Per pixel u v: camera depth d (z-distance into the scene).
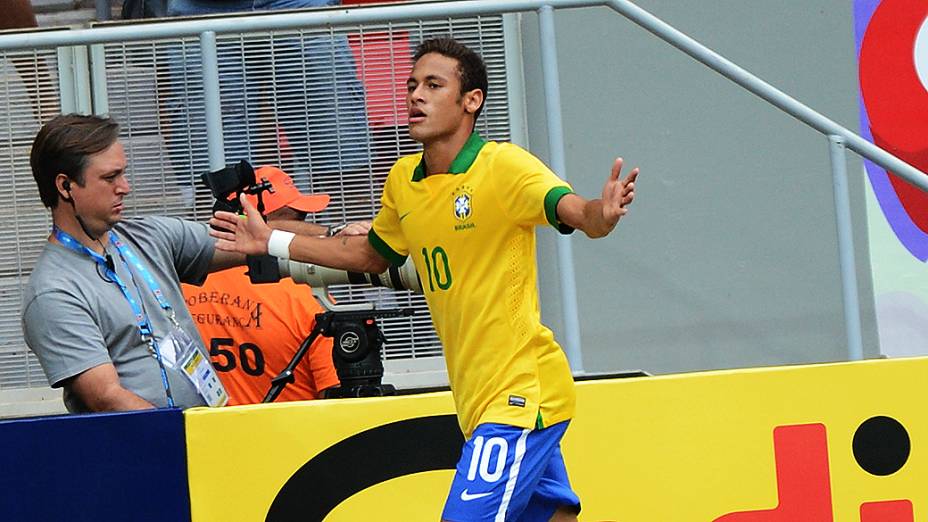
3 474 16.20
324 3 22.58
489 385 14.27
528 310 14.27
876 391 17.55
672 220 23.30
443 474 16.86
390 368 19.38
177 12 22.75
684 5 23.70
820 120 18.56
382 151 18.97
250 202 16.92
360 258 15.54
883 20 23.95
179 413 16.45
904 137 23.95
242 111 18.83
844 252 18.50
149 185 18.91
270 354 18.67
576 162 23.22
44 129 16.28
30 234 18.86
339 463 16.73
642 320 23.22
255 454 16.56
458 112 14.39
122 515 16.30
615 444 17.12
